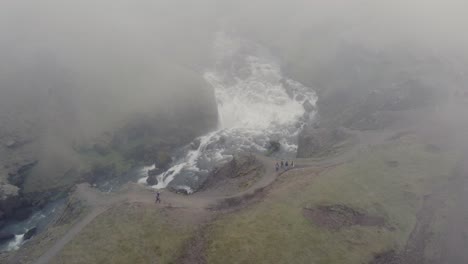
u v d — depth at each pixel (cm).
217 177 11412
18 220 12381
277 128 15988
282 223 8125
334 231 7912
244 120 16825
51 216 12550
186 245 7831
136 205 9150
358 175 9731
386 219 8225
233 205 9081
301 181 9662
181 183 13125
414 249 7556
